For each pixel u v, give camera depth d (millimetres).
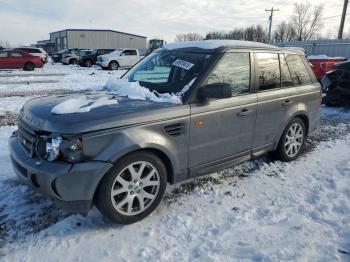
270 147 4816
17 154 3330
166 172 3607
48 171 2930
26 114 3469
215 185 4312
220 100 3930
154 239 3168
